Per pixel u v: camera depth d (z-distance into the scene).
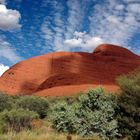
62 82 96.94
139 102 16.09
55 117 18.34
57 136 14.43
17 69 110.81
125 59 120.25
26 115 18.55
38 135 14.58
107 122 16.05
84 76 103.31
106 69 112.44
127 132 15.84
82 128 16.17
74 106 18.58
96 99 16.86
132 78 17.80
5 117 18.03
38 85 105.00
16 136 13.88
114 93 17.41
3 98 29.03
